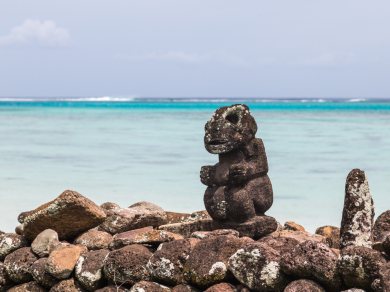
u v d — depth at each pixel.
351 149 22.09
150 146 23.80
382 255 4.03
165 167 16.92
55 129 34.84
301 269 4.07
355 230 4.45
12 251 5.86
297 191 12.27
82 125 39.28
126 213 6.25
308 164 17.41
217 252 4.57
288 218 9.34
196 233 5.34
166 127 36.91
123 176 14.92
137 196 11.66
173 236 5.16
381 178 14.20
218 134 5.80
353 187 4.53
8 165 17.44
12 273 5.53
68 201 5.48
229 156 5.90
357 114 60.41
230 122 5.87
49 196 11.70
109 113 62.62
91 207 5.69
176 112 66.25
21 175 15.16
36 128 35.75
